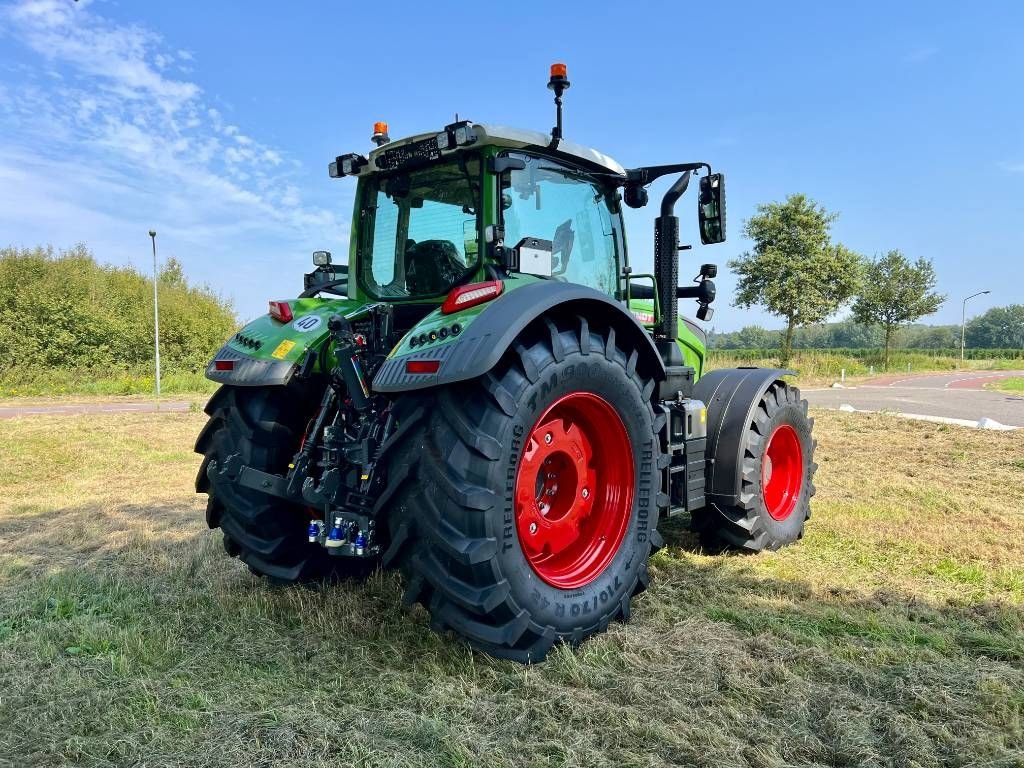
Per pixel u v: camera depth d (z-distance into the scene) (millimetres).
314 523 2973
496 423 2633
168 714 2381
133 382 20109
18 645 2936
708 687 2549
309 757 2117
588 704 2418
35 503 5809
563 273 3529
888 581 3787
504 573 2625
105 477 7137
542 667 2727
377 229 3662
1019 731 2240
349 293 3768
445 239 3350
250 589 3633
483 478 2582
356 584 3650
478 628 2629
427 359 2646
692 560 4227
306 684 2623
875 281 37688
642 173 3918
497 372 2719
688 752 2154
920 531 4703
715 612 3309
